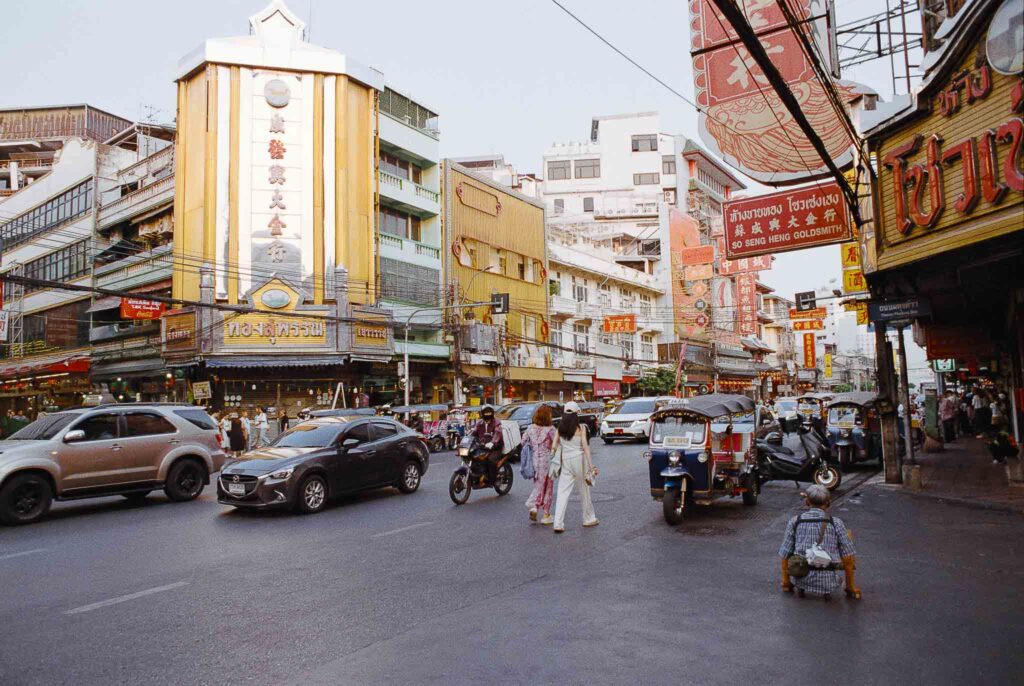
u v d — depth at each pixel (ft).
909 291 42.47
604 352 151.53
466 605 20.15
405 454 44.09
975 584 21.76
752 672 14.92
